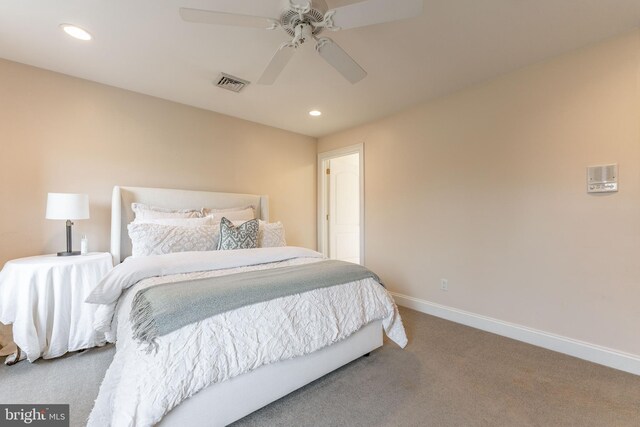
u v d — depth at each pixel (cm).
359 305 190
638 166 188
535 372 190
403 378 182
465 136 275
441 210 294
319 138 438
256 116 346
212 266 192
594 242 204
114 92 269
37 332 193
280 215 395
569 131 214
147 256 198
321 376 176
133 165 279
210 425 129
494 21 179
